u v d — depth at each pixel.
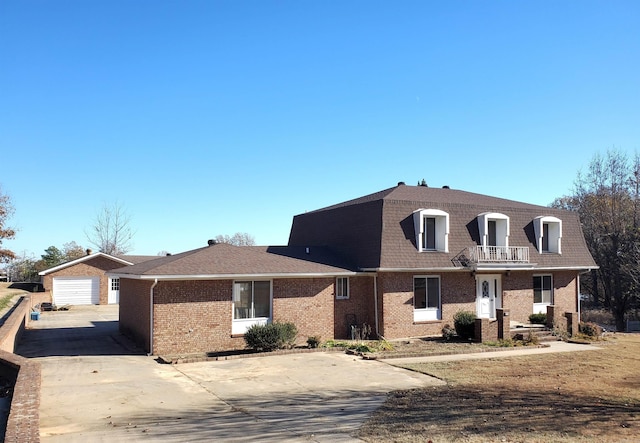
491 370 17.00
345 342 22.66
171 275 19.59
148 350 19.98
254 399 13.03
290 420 11.04
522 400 12.74
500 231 28.64
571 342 24.50
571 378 15.73
